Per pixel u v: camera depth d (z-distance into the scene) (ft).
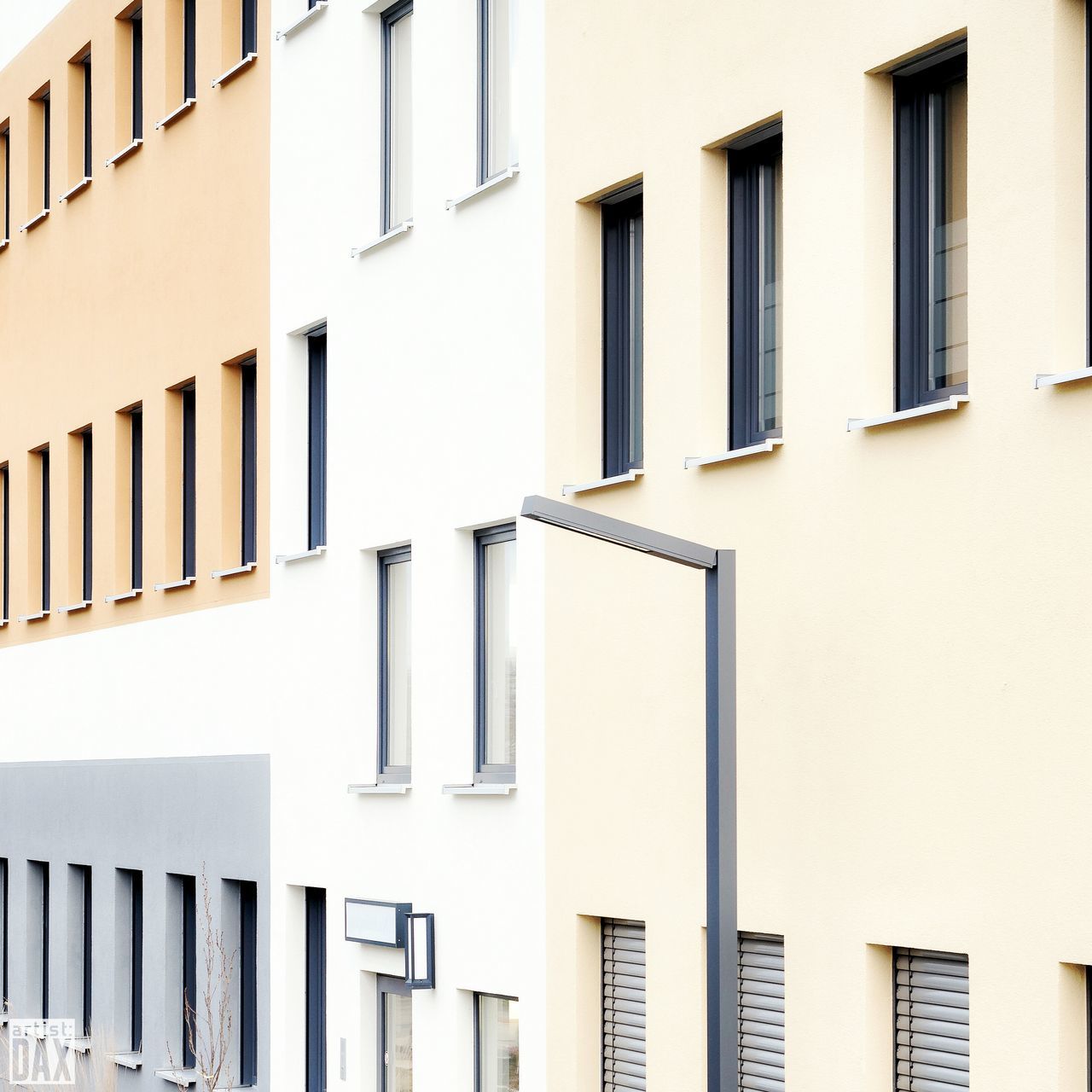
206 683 68.64
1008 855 34.81
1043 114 34.53
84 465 84.94
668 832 43.88
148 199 75.05
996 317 35.45
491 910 50.83
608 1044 47.01
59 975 82.89
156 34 74.59
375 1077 57.72
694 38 43.60
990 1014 34.88
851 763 38.45
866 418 38.40
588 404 47.96
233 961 66.59
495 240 51.47
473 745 53.36
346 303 59.36
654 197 44.86
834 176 39.40
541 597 48.91
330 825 59.52
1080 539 33.68
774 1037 41.63
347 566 59.06
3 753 91.56
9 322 92.68
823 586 39.42
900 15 37.73
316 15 61.82
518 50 52.34
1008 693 35.01
